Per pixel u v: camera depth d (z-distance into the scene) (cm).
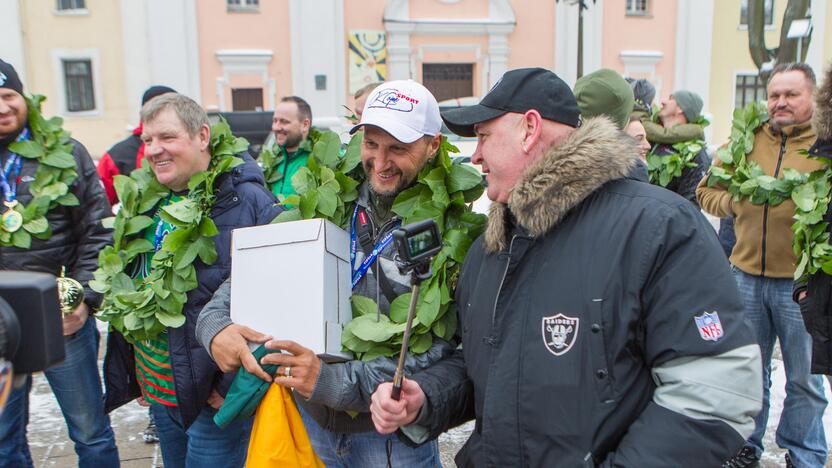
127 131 1873
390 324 202
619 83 263
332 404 198
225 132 261
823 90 269
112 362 273
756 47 837
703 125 464
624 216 155
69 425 301
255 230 210
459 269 207
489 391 166
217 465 250
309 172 233
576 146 160
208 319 219
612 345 152
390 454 217
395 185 213
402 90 209
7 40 1794
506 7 2038
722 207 352
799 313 319
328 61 1948
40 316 111
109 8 1838
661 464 143
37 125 298
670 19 2125
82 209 303
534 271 164
